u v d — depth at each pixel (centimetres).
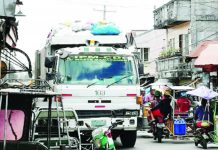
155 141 1850
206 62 2100
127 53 1497
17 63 1291
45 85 1066
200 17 3850
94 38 1566
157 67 4572
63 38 1562
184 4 4081
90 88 1448
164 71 4344
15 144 869
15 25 1261
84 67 1462
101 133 1258
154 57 4856
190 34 3938
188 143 1773
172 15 4172
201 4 3853
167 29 4603
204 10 3856
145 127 1906
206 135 1605
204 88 1656
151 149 1573
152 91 2316
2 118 981
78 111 1438
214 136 1617
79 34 1572
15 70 1356
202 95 1630
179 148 1603
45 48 1738
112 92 1461
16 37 1460
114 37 1573
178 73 4059
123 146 1633
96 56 1475
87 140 1409
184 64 4038
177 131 1797
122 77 1479
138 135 2103
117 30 1588
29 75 1298
